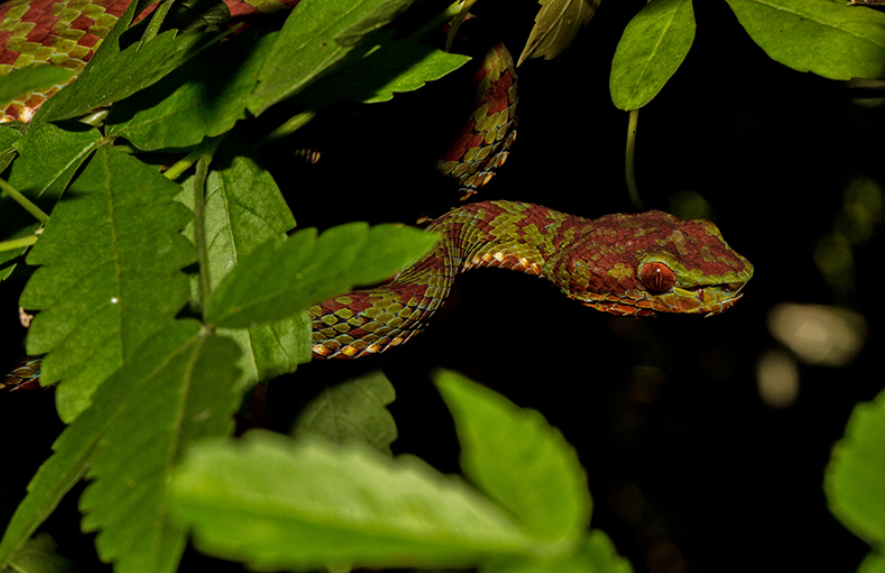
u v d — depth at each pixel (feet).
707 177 1.92
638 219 1.68
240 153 1.37
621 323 2.07
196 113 1.29
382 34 1.33
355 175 1.60
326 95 1.37
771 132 1.90
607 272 1.64
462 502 0.45
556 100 1.72
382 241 0.80
